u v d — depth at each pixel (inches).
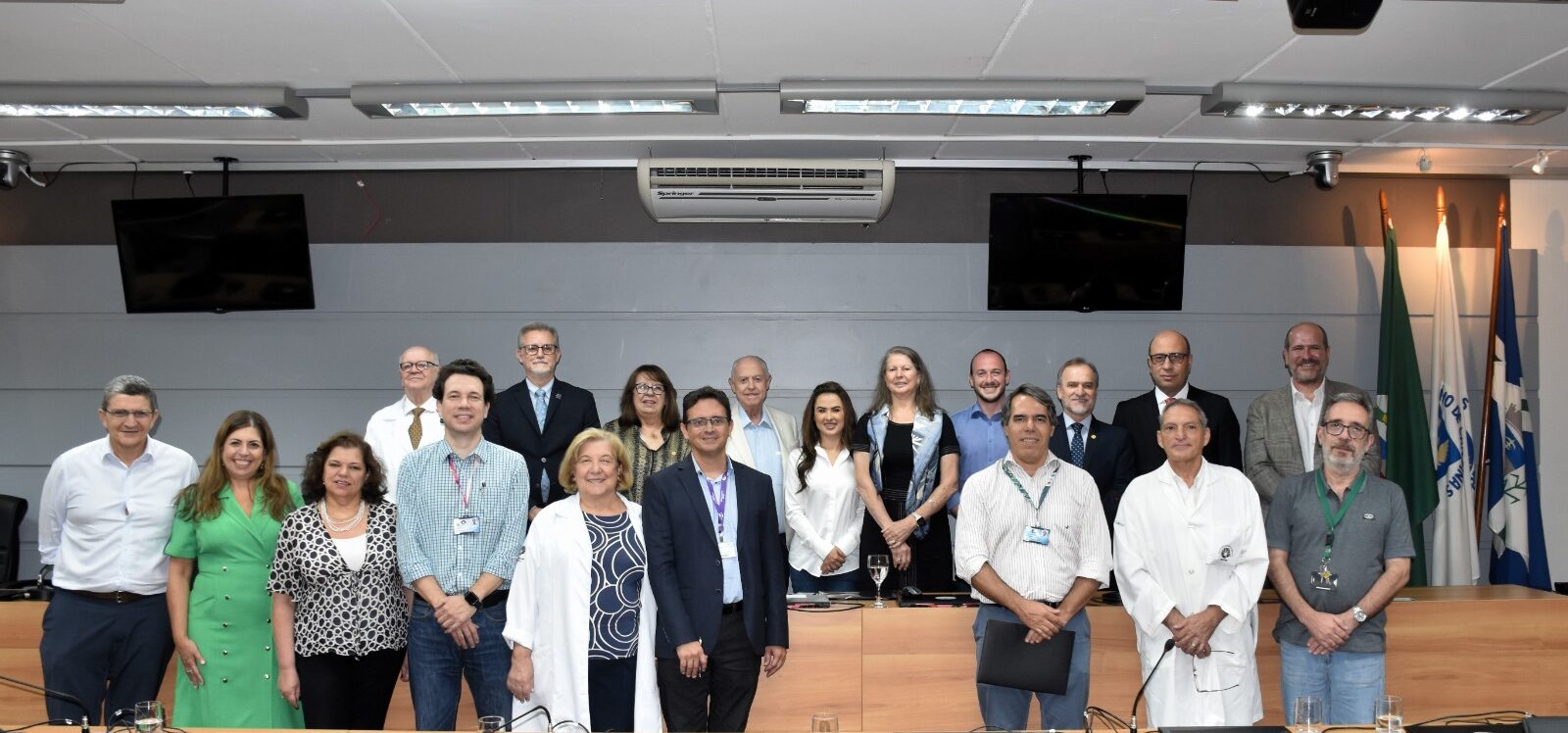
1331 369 236.8
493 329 235.3
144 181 237.1
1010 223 224.2
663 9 145.2
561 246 236.1
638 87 176.1
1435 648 170.2
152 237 223.0
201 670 147.9
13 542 216.8
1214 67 169.0
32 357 234.1
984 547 148.8
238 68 169.5
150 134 206.2
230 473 151.0
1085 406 180.7
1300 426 189.5
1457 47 159.2
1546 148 216.4
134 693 155.9
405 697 169.8
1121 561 149.1
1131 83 175.5
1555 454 238.1
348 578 139.6
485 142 214.2
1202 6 143.5
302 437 233.8
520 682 137.0
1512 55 162.6
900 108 185.0
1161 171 238.4
